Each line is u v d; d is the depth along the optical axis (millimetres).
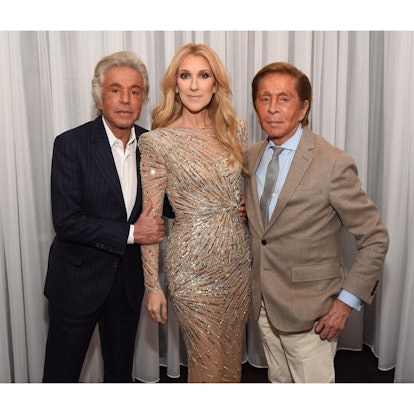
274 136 1662
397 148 2430
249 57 2520
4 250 2412
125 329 2092
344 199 1591
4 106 2289
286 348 1775
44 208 2463
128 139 1958
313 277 1662
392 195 2467
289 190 1620
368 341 2844
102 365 2617
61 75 2350
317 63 2520
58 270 1953
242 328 1874
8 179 2334
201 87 1724
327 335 1664
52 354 1991
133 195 1955
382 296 2576
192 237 1726
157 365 2621
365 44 2510
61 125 2379
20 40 2314
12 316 2428
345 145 2629
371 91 2611
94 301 1923
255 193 1739
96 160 1846
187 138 1731
